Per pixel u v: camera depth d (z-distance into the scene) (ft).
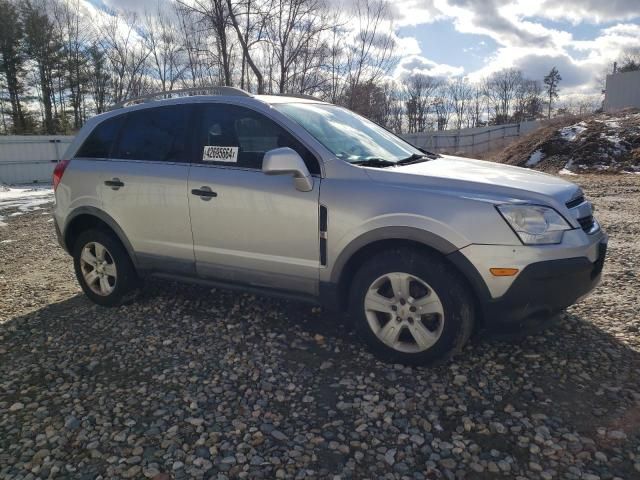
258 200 11.94
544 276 9.56
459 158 14.17
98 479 7.83
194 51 52.49
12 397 10.40
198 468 7.98
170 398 9.99
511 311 9.82
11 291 17.74
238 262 12.60
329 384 10.30
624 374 10.15
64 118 122.01
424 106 150.10
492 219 9.73
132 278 14.98
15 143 71.10
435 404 9.45
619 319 12.66
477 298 10.27
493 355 11.11
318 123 12.73
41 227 32.60
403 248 10.60
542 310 9.86
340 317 13.53
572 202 10.55
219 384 10.46
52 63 123.75
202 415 9.38
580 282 10.03
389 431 8.76
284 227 11.69
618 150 55.83
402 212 10.32
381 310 10.87
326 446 8.43
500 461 7.94
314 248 11.43
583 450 8.06
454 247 9.88
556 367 10.53
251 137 12.44
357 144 12.66
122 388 10.49
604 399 9.36
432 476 7.70
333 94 51.03
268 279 12.30
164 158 13.69
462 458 8.05
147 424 9.19
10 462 8.34
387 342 10.89
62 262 22.31
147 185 13.69
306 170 11.10
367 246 10.94
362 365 10.98
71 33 124.88
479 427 8.75
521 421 8.85
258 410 9.48
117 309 15.03
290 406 9.59
